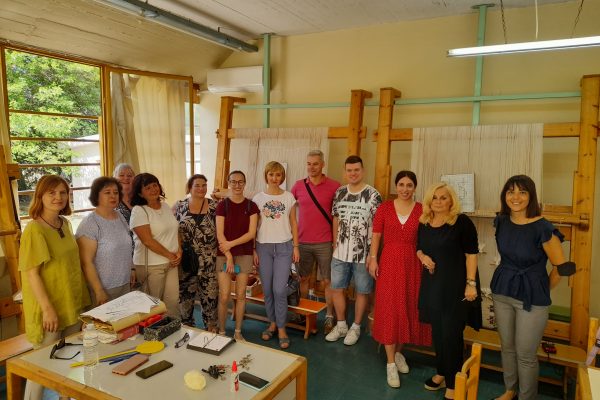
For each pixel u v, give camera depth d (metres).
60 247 2.18
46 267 2.13
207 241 3.07
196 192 3.03
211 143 5.29
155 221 2.74
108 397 1.50
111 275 2.44
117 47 4.03
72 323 2.21
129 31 3.88
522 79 3.57
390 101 3.53
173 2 3.60
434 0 3.46
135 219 2.69
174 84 4.74
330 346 3.26
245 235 3.03
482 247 3.18
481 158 3.19
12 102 4.85
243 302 3.18
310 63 4.50
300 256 3.46
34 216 2.15
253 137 4.19
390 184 3.61
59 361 1.75
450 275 2.45
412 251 2.78
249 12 3.84
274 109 4.72
